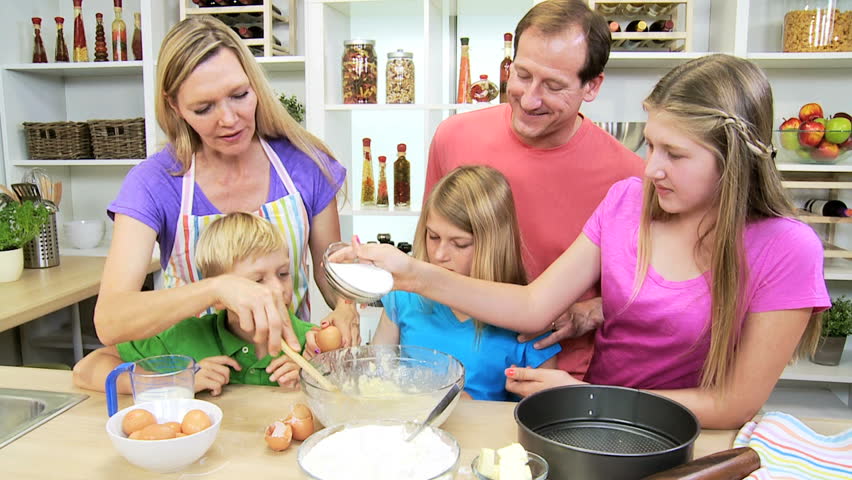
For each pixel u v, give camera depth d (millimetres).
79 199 3367
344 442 862
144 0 2787
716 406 1070
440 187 1494
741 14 2455
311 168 1508
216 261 1329
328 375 1114
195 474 903
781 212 1096
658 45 2584
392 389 1109
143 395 1021
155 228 1350
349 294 1086
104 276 1266
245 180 1443
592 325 1499
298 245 1489
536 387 1150
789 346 1066
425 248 1577
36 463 937
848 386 2904
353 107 2629
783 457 901
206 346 1342
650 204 1221
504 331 1445
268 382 1342
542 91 1433
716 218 1122
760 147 1033
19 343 3125
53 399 1168
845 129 2434
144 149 2928
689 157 1022
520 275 1539
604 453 789
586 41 1394
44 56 3057
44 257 2721
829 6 2455
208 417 947
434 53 2666
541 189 1677
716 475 799
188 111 1228
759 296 1083
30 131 3025
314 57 2629
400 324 1583
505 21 2822
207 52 1188
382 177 2781
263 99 1396
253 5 2762
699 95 1014
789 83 2760
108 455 961
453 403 1000
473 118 1792
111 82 3238
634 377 1303
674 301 1191
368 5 2666
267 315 1028
